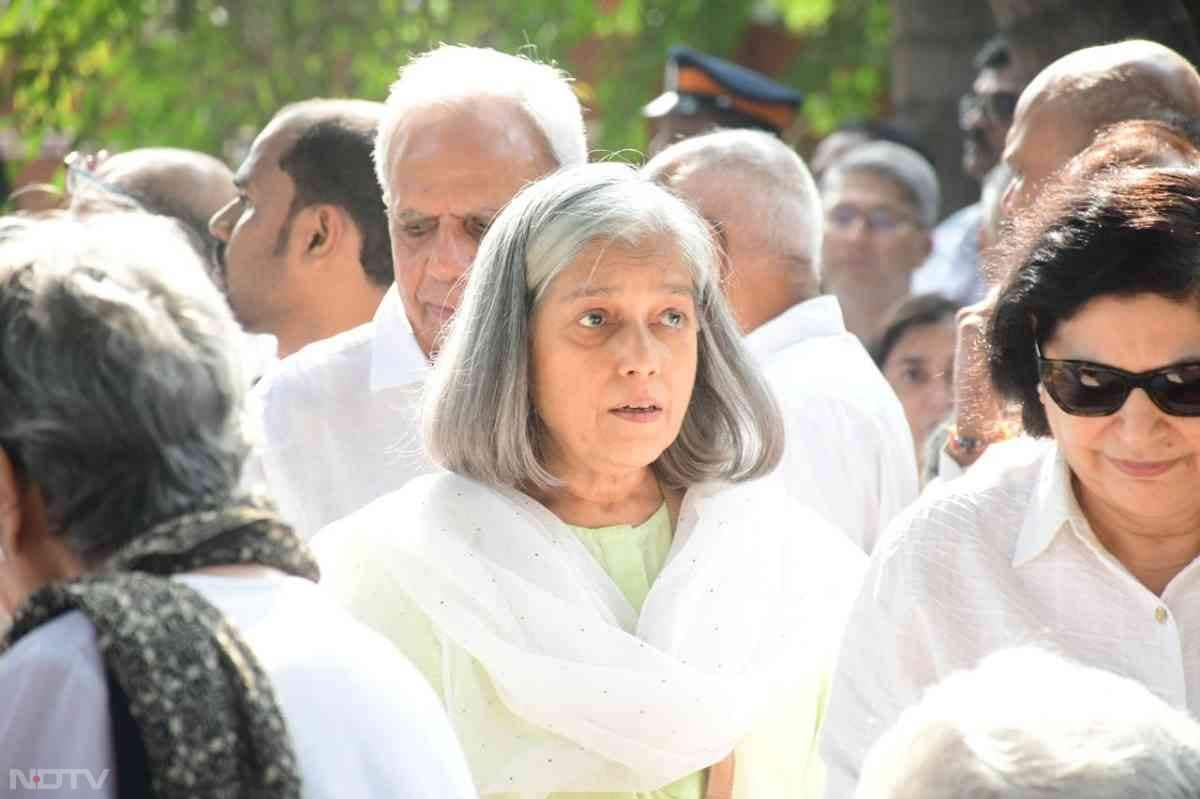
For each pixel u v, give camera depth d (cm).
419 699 375
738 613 509
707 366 528
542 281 501
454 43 1658
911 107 1413
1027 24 944
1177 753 286
